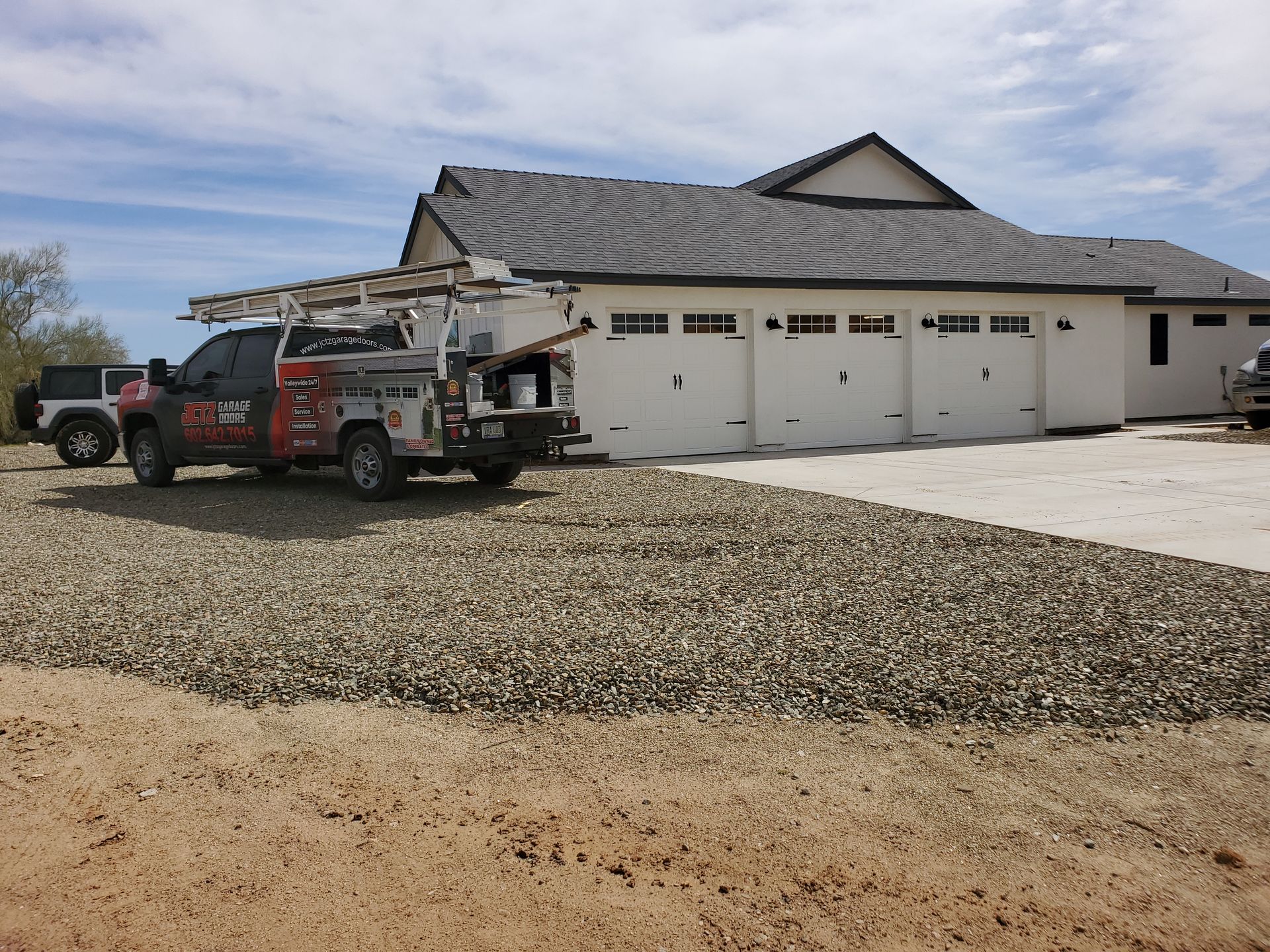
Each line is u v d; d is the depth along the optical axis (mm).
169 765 3207
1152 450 13148
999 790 2973
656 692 3748
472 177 16297
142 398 11008
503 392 9297
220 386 10180
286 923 2350
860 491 9422
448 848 2678
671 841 2701
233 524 8055
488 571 5852
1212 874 2516
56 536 7566
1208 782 3014
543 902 2424
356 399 9078
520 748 3297
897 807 2879
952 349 16250
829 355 15273
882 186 20172
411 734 3418
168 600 5230
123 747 3344
